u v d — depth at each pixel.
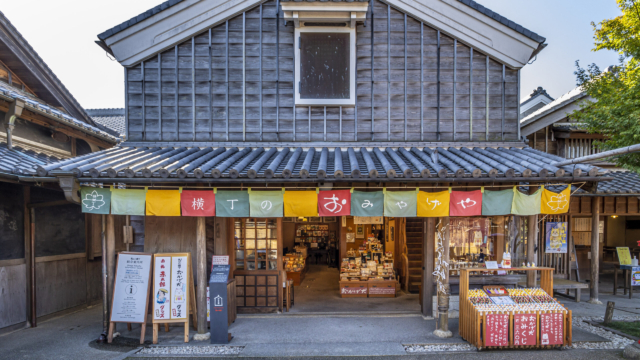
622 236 15.29
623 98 6.61
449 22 7.98
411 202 6.29
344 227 12.47
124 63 7.95
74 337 6.70
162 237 7.50
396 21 8.15
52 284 8.07
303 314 7.79
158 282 6.47
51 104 10.77
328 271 13.00
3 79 9.14
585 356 5.73
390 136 8.13
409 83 8.16
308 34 8.03
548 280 6.59
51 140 9.00
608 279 11.96
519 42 7.96
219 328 6.23
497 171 5.80
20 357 5.78
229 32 8.09
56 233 8.27
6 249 6.97
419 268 10.01
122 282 6.44
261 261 8.07
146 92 8.11
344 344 6.16
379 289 9.34
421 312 7.90
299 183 6.45
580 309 8.27
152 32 7.89
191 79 8.09
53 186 7.06
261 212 6.24
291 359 5.62
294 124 8.10
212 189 6.26
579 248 10.96
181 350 6.03
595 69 7.65
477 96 8.23
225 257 7.28
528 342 5.91
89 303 9.27
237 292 7.93
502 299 6.21
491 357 5.71
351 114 8.14
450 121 8.20
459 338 6.43
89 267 9.33
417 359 5.62
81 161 6.37
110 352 5.98
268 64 8.09
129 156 6.89
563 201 6.39
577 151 10.07
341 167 6.05
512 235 7.99
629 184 8.91
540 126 9.85
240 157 7.13
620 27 7.05
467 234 7.99
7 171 6.27
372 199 6.28
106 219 6.67
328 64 8.06
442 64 8.18
